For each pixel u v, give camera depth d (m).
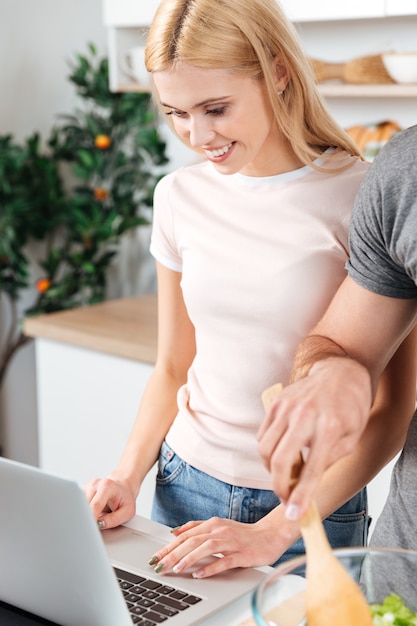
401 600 0.98
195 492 1.56
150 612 1.15
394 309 1.21
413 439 1.27
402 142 1.15
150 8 2.87
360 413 1.01
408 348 1.42
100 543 1.03
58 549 1.06
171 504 1.61
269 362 1.47
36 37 3.62
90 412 2.72
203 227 1.54
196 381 1.59
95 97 3.44
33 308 3.54
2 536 1.11
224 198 1.53
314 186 1.47
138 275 3.74
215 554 1.30
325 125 1.48
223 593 1.20
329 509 1.37
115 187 3.57
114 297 3.84
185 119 1.36
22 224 3.46
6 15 3.53
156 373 1.72
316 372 1.06
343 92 2.57
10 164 3.39
